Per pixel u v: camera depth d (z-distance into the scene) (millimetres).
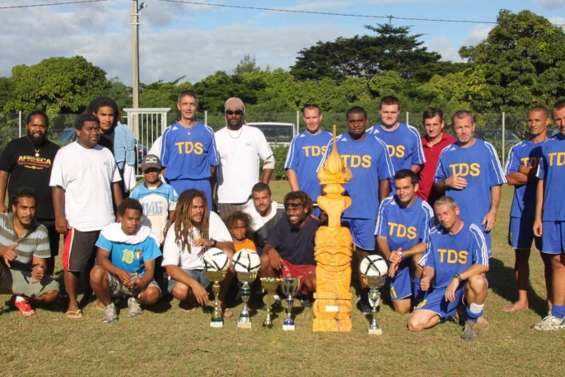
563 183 5848
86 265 6379
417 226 6535
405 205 6566
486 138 24938
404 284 6523
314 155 7559
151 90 44469
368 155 6941
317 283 5949
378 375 4766
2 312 6418
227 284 6363
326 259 5906
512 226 6762
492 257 9562
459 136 6504
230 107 7504
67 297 7090
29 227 6340
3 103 37156
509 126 25203
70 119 24094
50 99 37344
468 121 6449
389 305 6902
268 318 5988
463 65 50719
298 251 6562
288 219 6574
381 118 7391
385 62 52156
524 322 6199
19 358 5070
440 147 7371
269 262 6543
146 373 4766
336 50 53500
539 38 32062
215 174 7617
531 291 7434
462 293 5992
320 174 6012
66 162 6324
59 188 6352
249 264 5883
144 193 6992
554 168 5906
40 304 6770
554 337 5715
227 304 6809
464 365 4988
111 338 5590
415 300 6652
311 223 6555
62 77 37406
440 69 51062
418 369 4898
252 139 7656
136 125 21375
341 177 5984
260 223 7176
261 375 4746
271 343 5496
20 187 6508
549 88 31531
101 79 39469
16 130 23453
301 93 41531
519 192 6711
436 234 6078
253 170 7660
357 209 6973
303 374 4773
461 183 6430
